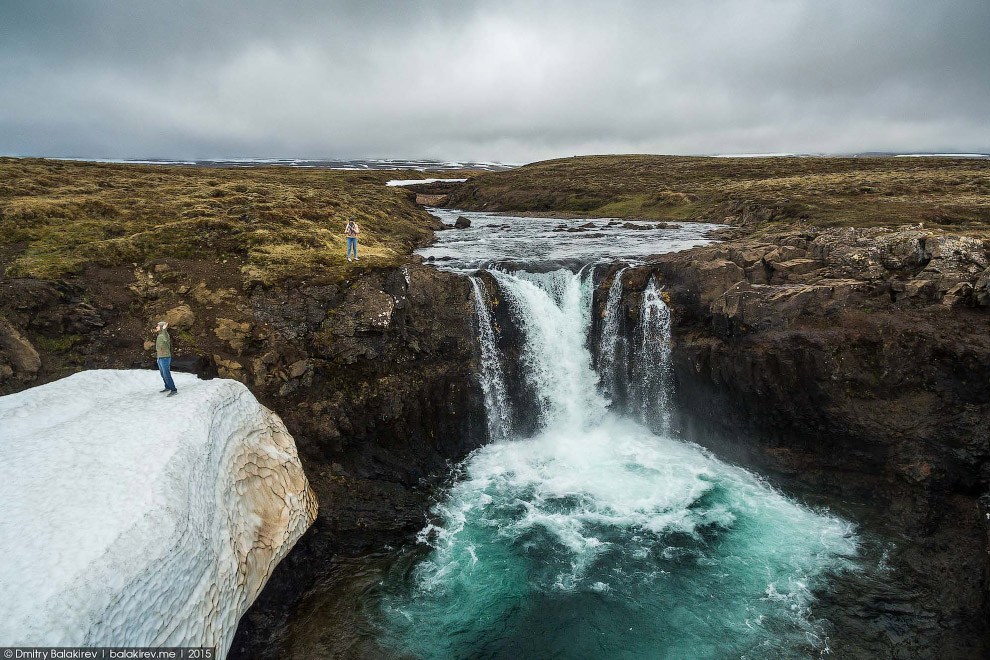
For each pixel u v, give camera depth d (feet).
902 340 75.15
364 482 74.23
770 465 82.02
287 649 51.80
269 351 78.18
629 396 101.14
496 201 352.08
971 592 57.36
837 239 96.27
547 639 54.65
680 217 239.09
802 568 63.41
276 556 54.95
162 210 119.14
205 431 50.26
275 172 342.64
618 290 103.76
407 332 89.15
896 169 310.04
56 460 43.09
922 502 68.23
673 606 58.39
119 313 80.79
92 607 31.60
